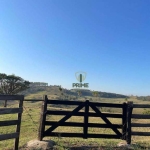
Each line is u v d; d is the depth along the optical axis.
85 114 9.52
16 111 8.02
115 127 9.70
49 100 9.28
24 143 9.38
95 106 9.62
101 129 15.66
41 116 9.18
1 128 15.59
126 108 9.77
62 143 9.02
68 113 9.41
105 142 9.63
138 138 12.18
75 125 9.44
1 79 60.34
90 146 8.81
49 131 9.22
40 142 8.68
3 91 61.84
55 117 21.73
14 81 61.66
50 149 8.18
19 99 8.18
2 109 7.46
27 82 66.62
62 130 14.49
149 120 23.62
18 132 8.15
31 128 15.96
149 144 9.59
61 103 9.39
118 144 9.30
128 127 9.56
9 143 9.83
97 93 111.44
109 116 9.71
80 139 10.58
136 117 9.70
